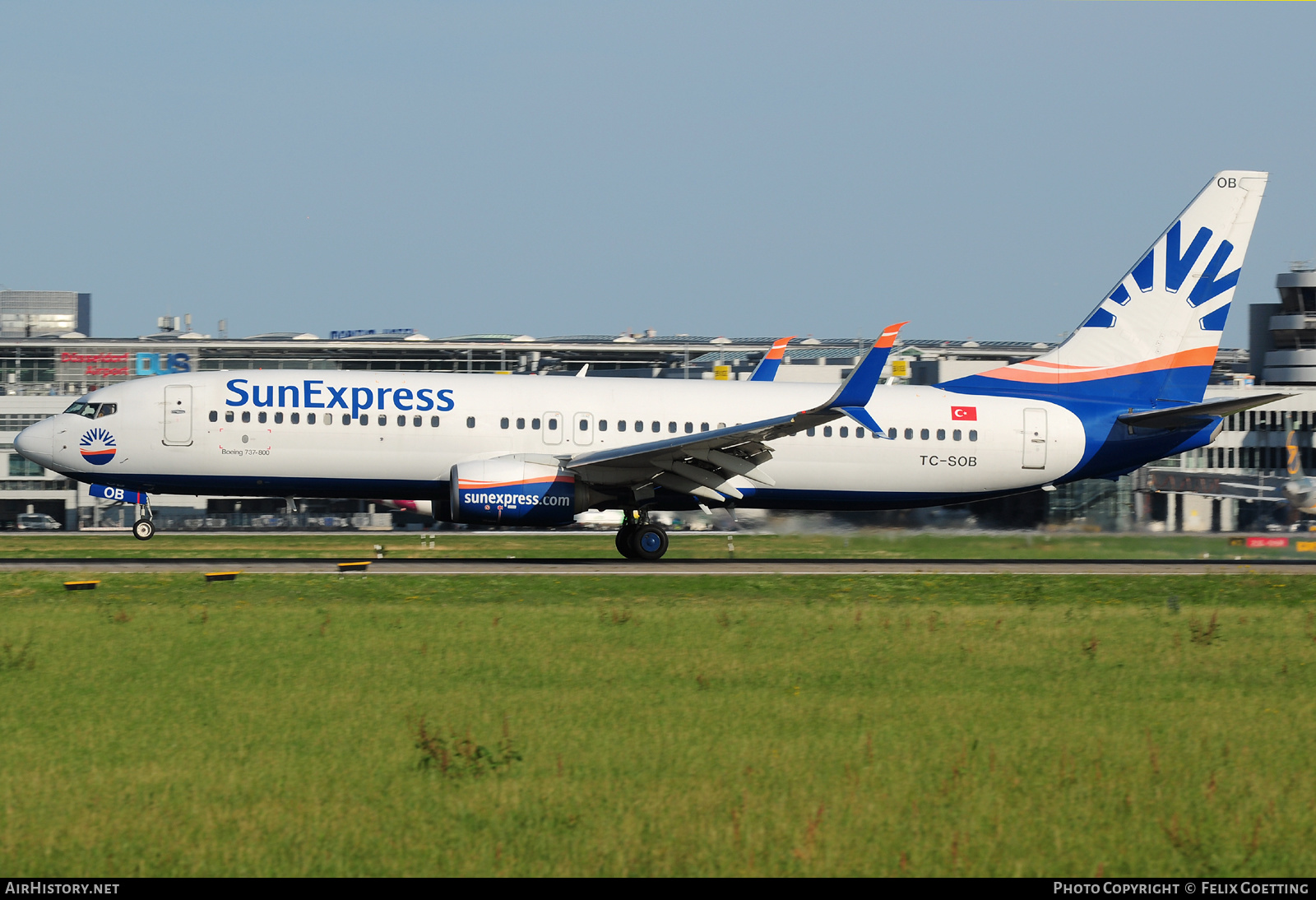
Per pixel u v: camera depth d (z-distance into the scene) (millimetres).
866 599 121938
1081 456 163625
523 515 143750
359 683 74688
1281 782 56750
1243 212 165625
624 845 46625
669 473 148875
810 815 49812
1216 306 166500
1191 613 114188
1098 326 165500
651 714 67312
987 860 46312
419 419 149625
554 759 57875
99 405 148750
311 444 148125
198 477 148375
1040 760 59281
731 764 57312
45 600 109125
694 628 97562
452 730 62688
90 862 44625
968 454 160375
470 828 48281
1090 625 103438
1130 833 49469
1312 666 87688
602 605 112062
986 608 115375
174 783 53406
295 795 51969
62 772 55094
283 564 145375
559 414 152125
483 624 97312
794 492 159000
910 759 58750
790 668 82000
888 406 160375
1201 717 69938
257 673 77250
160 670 77938
